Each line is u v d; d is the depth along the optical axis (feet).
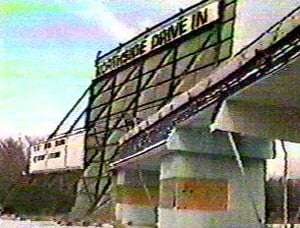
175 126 95.45
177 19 165.58
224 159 97.71
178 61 162.91
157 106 168.14
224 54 140.46
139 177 138.00
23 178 248.73
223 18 143.74
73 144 204.74
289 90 68.90
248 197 98.07
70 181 234.38
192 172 95.40
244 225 96.94
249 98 75.25
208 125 93.71
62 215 213.25
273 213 137.18
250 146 99.04
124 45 193.98
